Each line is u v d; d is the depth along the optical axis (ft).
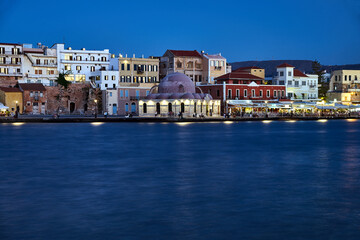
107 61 533.14
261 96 493.77
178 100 437.17
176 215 71.36
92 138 218.18
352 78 587.27
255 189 90.74
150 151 160.15
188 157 142.41
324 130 289.94
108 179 102.12
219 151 160.76
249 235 61.93
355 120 478.59
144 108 449.89
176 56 525.75
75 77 515.50
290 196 84.28
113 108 484.74
